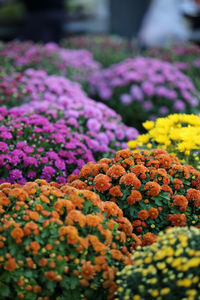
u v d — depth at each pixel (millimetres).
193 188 3363
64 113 4898
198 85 7457
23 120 4242
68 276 2699
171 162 3441
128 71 6656
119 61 8789
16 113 4539
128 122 6180
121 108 6281
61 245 2666
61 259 2621
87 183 3404
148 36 11602
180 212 3182
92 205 2926
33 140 4102
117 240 2900
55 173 3951
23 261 2625
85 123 4922
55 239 2670
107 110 5211
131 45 9961
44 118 4344
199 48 9195
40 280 2654
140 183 3143
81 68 7750
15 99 5652
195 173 3385
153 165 3391
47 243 2688
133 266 2605
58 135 4148
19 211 2809
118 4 11648
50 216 2801
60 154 4027
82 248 2660
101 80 7004
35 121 4254
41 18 11531
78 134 4473
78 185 3277
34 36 11672
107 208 2996
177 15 11797
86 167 3463
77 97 5371
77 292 2682
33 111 4754
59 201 2834
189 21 11883
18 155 3834
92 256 2729
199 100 6652
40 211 2814
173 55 8727
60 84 5828
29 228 2660
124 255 2873
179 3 12008
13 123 4203
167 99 6293
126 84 6500
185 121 4008
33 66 7203
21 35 11867
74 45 9750
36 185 3062
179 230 2746
